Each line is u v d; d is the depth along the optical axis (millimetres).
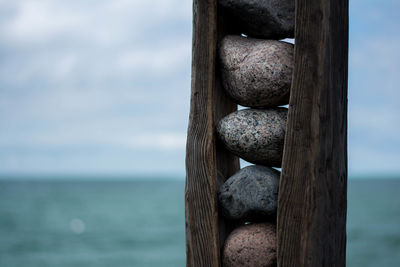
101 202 58500
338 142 1777
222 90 2207
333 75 1744
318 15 1689
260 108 2027
